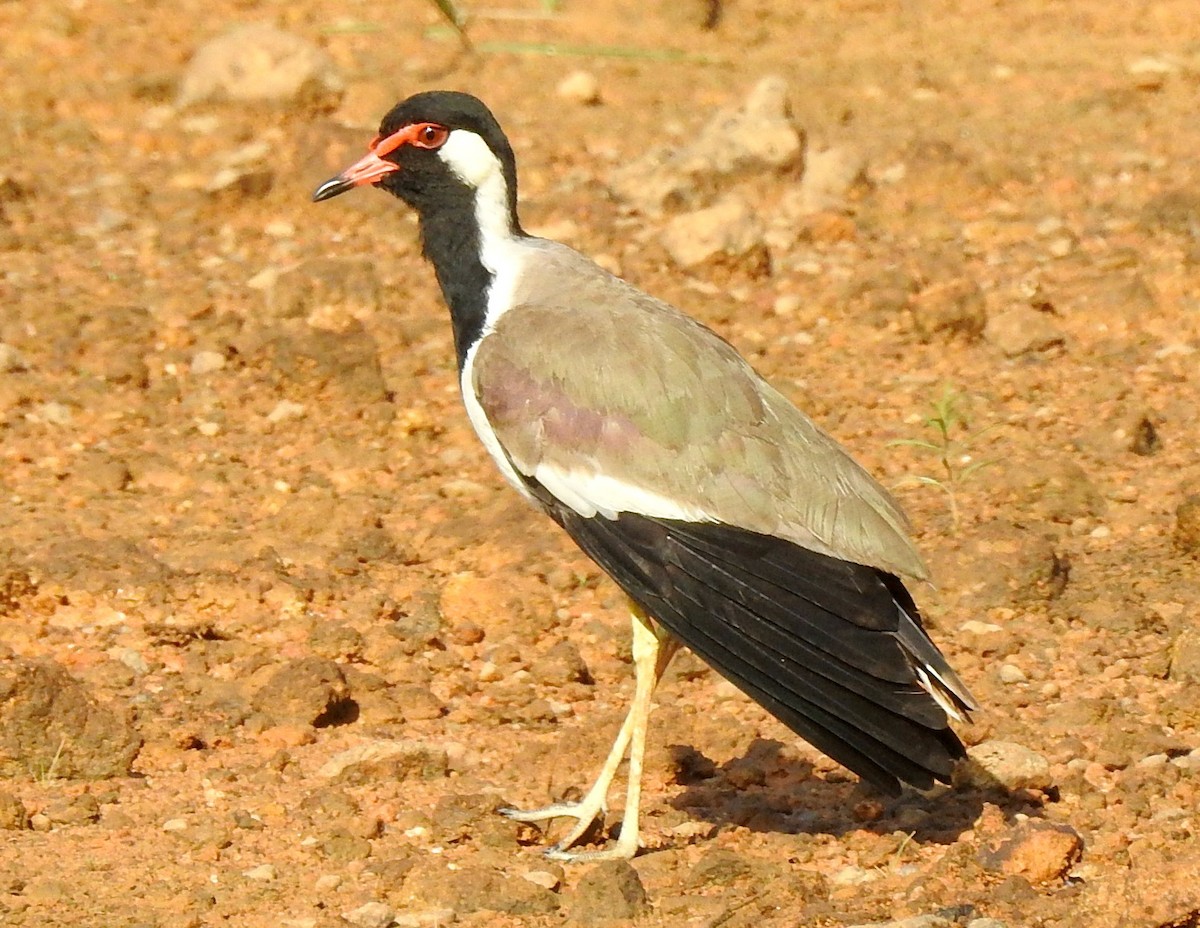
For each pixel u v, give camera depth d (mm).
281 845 10211
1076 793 10805
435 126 11180
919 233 20188
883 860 10148
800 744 11633
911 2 28297
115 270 19297
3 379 16594
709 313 18219
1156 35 26438
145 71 25016
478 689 12320
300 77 23469
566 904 9547
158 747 11312
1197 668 12016
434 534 14258
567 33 26906
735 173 21172
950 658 12484
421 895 9547
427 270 19516
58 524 14359
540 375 10492
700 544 10039
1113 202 20609
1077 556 13891
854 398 16625
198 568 13633
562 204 20609
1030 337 17406
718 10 27312
